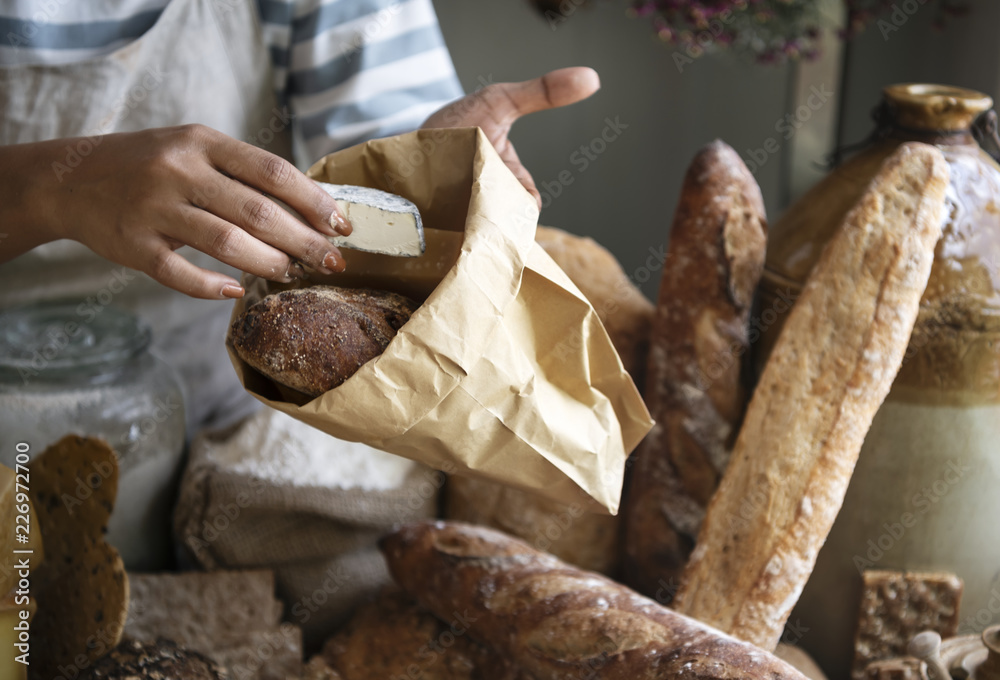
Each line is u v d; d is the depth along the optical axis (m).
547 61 1.66
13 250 0.52
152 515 0.70
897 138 0.63
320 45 0.71
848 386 0.56
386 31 0.71
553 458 0.44
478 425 0.41
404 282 0.48
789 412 0.57
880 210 0.57
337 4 0.69
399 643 0.64
